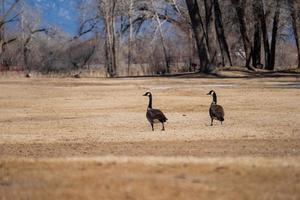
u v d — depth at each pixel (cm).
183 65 12219
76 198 1445
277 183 1547
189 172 1662
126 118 4038
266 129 3266
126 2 12019
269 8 10456
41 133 3366
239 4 10188
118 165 1778
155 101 5272
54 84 7969
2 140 3061
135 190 1484
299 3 9631
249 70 9931
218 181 1565
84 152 2561
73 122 3894
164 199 1418
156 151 2506
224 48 10656
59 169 1758
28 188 1546
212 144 2722
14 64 14438
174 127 3459
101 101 5438
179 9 12044
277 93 5778
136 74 11588
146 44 12419
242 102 4969
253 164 1772
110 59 11588
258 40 11006
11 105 5231
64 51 13838
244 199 1420
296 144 2697
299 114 4022
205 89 6456
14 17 14600
